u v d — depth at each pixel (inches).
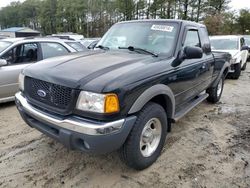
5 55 203.2
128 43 150.0
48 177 115.6
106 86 94.2
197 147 147.2
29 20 3673.7
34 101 113.1
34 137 154.6
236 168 126.4
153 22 153.3
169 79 125.5
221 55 218.2
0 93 200.7
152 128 123.4
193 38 161.6
